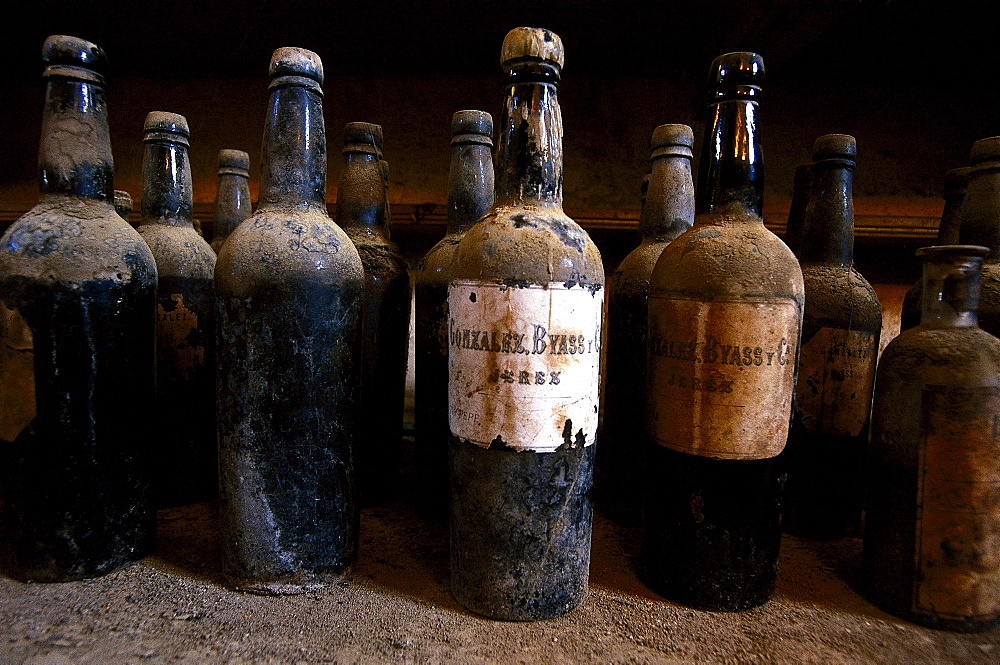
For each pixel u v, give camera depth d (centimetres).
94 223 37
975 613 35
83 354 36
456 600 36
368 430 50
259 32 67
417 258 78
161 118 48
